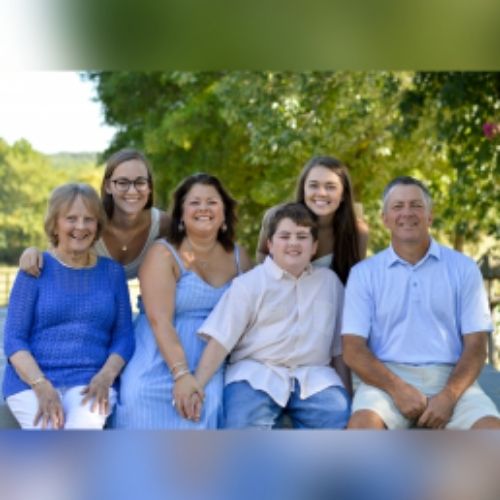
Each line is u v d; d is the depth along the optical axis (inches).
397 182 137.8
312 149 417.1
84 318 132.3
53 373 129.8
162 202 580.4
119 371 132.8
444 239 477.7
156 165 572.4
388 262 136.6
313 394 133.3
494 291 279.7
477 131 273.0
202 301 137.8
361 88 395.2
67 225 131.0
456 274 135.7
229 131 531.8
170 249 138.8
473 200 299.4
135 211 144.8
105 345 135.2
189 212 137.7
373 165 460.4
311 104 401.4
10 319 130.6
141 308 146.9
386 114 415.5
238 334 134.8
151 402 130.5
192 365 134.7
